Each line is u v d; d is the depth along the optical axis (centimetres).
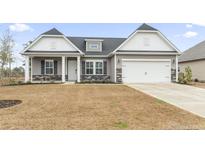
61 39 2355
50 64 2473
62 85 1956
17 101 1055
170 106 933
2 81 2825
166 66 2314
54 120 700
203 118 725
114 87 1758
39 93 1380
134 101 1055
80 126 640
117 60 2266
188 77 2217
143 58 2294
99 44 2611
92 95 1269
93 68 2523
